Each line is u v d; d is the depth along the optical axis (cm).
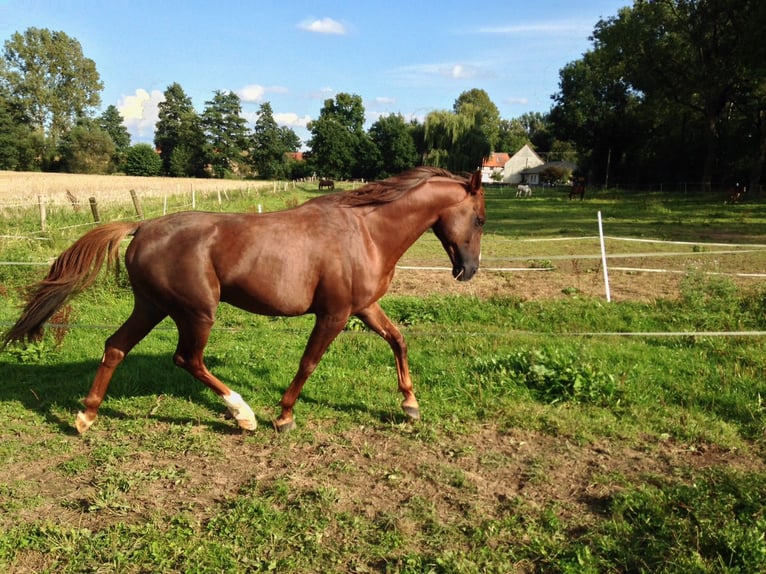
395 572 302
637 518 341
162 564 307
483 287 1023
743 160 4312
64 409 504
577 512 356
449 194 461
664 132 4984
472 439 455
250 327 782
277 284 419
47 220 1648
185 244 417
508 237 1873
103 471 404
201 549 317
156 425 478
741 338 680
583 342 685
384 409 505
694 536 318
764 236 1767
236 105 9169
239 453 434
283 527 339
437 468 408
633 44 4003
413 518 349
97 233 434
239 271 418
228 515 348
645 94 4481
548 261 1311
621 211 2941
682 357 625
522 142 12781
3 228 1452
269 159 9462
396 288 1014
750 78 3628
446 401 520
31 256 1066
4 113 7056
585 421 477
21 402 520
